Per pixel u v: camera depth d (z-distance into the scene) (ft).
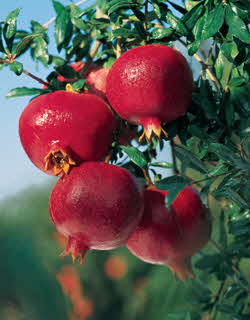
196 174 2.74
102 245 1.96
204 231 2.18
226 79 2.36
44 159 1.97
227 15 2.00
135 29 2.17
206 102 2.17
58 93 2.02
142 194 2.01
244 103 2.19
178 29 2.08
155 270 5.27
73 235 1.94
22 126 2.01
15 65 2.17
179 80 1.97
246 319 2.66
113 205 1.90
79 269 5.95
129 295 5.51
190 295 2.83
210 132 2.22
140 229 2.12
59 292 5.93
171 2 2.17
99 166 1.96
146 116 1.99
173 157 2.35
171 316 2.82
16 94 2.31
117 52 2.22
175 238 2.12
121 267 5.74
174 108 2.00
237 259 2.72
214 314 2.75
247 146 2.15
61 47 2.56
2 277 5.86
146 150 2.47
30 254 6.00
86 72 2.32
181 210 2.12
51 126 1.94
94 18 2.45
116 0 2.17
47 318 5.86
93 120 1.97
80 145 1.95
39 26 2.68
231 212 2.55
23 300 5.90
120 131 2.19
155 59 1.95
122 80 1.96
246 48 2.04
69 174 1.94
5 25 2.21
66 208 1.91
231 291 2.69
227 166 2.10
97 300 5.76
